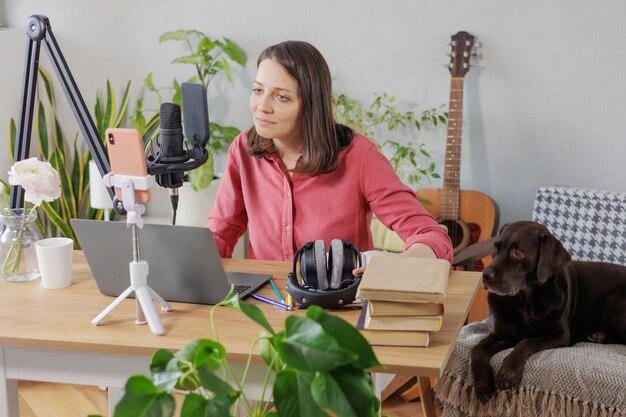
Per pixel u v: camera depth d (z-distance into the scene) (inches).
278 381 43.2
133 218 72.3
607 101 145.6
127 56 162.7
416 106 153.3
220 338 69.7
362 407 42.6
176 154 76.9
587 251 134.5
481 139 151.9
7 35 150.0
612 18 142.6
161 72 162.7
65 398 130.1
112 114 160.6
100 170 85.7
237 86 160.1
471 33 148.4
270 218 95.0
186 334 70.8
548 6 144.7
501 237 98.2
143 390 41.8
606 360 96.0
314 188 92.5
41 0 162.1
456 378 99.3
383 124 155.7
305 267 76.7
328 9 153.3
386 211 91.0
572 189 136.8
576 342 109.0
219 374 69.4
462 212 148.9
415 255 80.9
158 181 77.5
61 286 82.7
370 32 152.4
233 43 157.9
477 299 144.5
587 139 147.7
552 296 99.6
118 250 76.9
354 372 43.3
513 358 96.3
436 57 150.6
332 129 88.7
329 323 43.9
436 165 155.1
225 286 76.1
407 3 149.8
